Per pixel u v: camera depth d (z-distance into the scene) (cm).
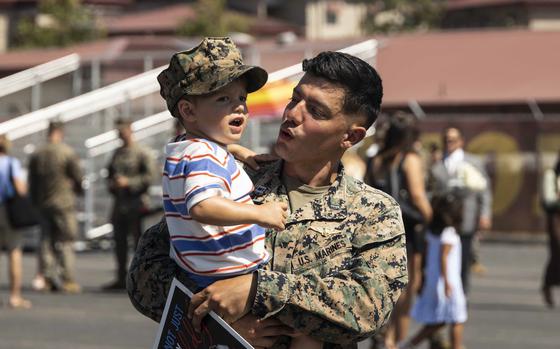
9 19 5775
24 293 1705
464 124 2989
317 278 430
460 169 1562
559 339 1323
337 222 445
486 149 2972
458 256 1159
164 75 440
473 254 2156
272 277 424
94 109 2675
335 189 452
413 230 1141
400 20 5850
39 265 1745
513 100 3172
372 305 431
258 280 422
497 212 2972
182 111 436
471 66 3416
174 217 430
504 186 2959
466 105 3216
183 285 428
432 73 3403
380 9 5934
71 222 1723
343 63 446
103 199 2553
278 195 454
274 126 2756
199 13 5397
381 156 1155
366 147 2205
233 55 433
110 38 5641
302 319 426
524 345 1274
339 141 450
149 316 459
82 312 1503
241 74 426
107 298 1661
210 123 432
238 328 427
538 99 3159
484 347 1256
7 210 1518
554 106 3181
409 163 1141
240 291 420
